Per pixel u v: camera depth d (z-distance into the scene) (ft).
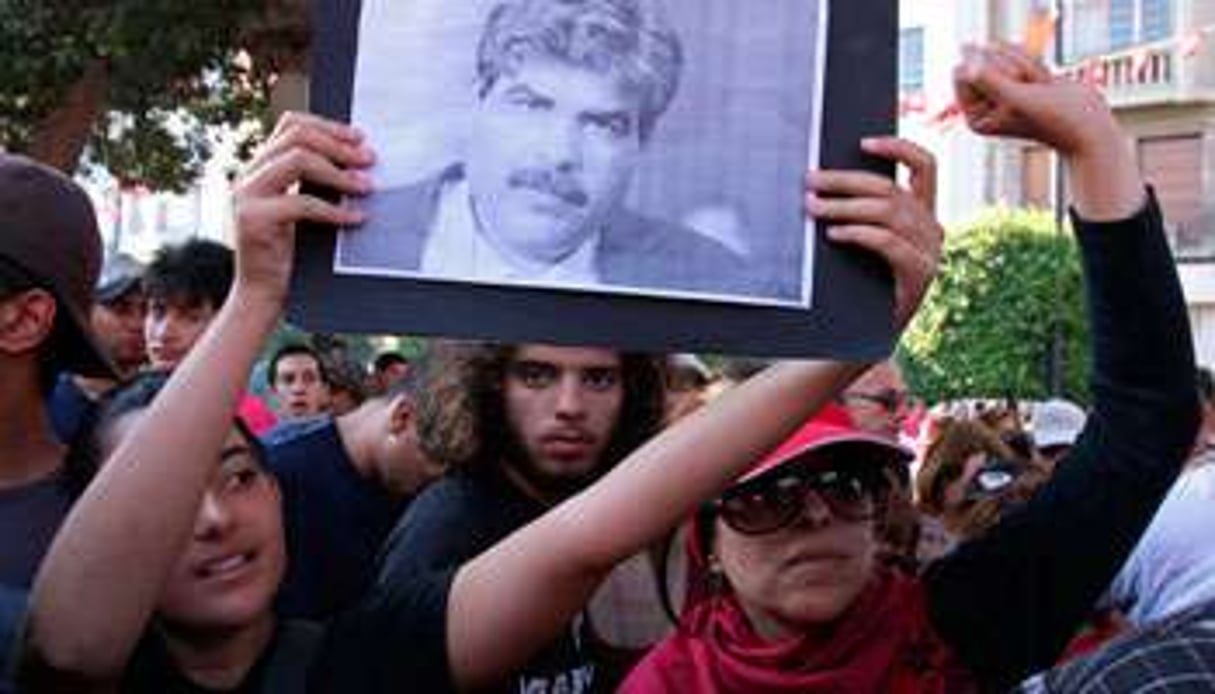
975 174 84.02
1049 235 62.34
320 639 6.62
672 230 5.75
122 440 6.29
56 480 7.21
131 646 5.73
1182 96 85.81
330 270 5.69
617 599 8.78
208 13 38.06
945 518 13.46
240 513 6.45
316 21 5.73
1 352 6.96
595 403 9.18
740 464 6.08
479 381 9.17
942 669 7.16
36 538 7.02
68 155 41.91
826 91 5.78
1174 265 6.59
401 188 5.71
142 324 15.38
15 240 6.85
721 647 7.37
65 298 7.00
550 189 5.73
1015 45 6.32
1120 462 6.88
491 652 6.27
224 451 6.34
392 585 6.71
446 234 5.71
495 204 5.73
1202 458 12.90
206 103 44.42
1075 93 6.30
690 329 5.76
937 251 5.74
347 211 5.67
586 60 5.74
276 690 6.52
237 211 5.59
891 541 8.00
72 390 9.70
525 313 5.74
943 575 7.38
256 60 41.42
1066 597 7.09
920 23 84.58
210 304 13.93
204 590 6.40
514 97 5.73
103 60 39.50
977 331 62.18
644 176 5.75
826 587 7.11
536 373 9.12
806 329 5.74
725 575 7.54
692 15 5.77
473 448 9.20
